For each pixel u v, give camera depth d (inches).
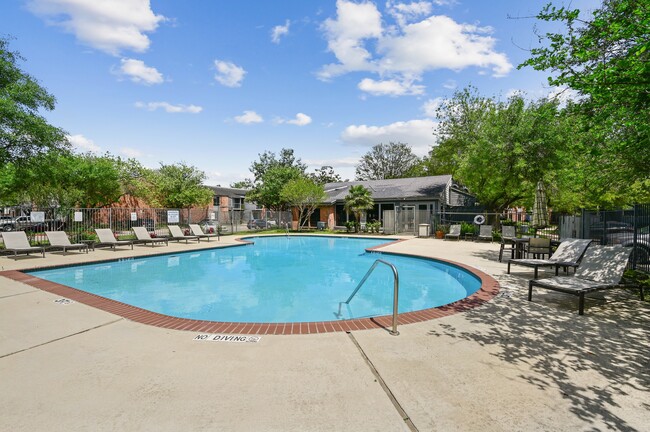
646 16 145.9
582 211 400.5
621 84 162.4
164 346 138.0
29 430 81.4
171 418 87.1
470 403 95.3
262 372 114.3
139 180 973.2
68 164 684.1
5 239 422.3
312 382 107.3
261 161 1498.5
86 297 220.8
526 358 126.8
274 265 450.0
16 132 440.8
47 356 127.4
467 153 771.4
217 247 590.6
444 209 935.7
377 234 858.8
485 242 641.6
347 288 318.3
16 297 220.5
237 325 165.6
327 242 734.5
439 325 166.2
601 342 143.7
